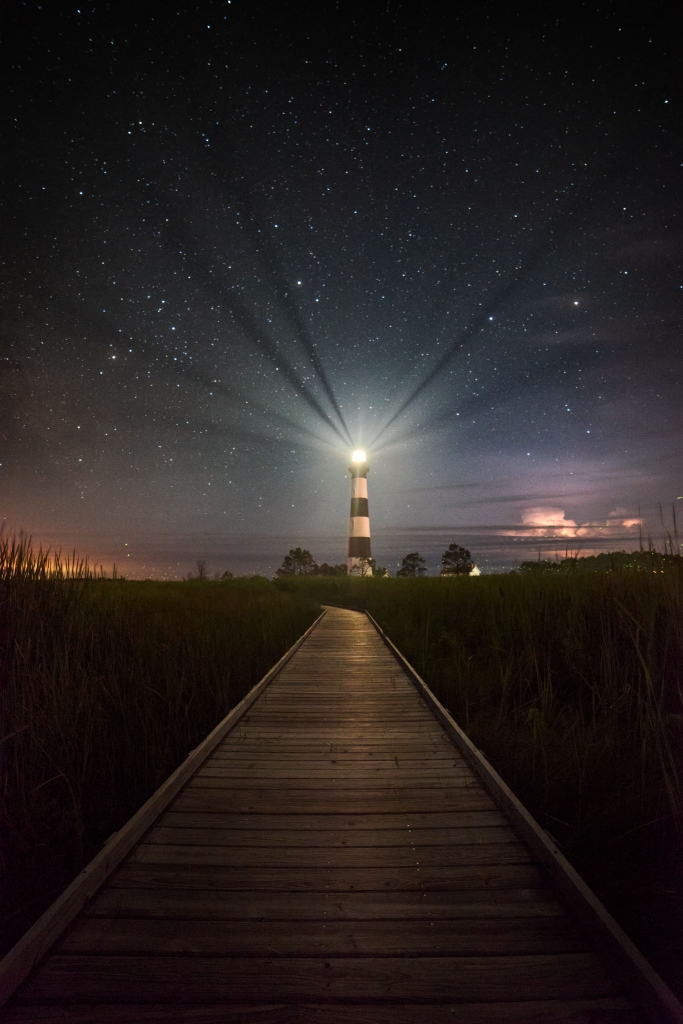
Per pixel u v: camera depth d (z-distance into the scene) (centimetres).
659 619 511
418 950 222
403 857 297
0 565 538
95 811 335
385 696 689
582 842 304
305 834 323
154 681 566
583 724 443
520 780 389
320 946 224
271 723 566
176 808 359
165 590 1562
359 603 2283
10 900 249
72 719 410
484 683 638
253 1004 195
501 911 249
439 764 445
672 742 365
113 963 213
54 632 536
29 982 203
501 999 198
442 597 1148
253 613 1178
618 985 205
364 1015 191
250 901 254
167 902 253
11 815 303
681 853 290
